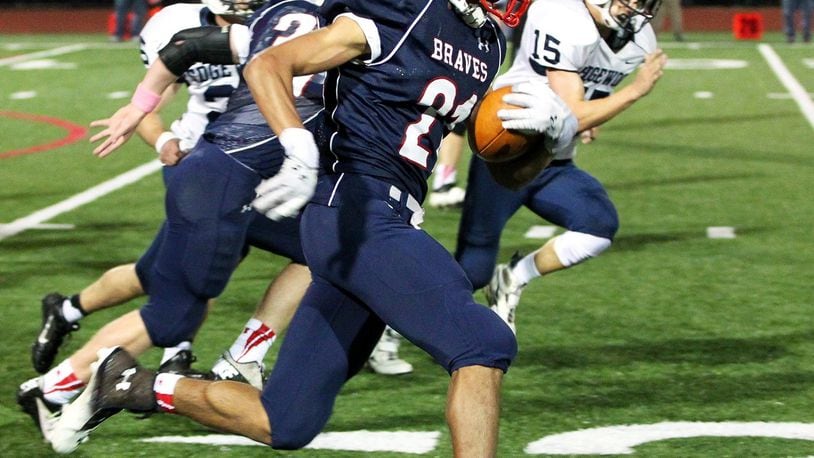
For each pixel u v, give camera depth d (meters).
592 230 14.46
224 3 12.64
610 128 33.72
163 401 9.99
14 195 24.53
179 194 11.55
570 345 15.34
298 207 8.59
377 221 9.36
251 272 18.88
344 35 9.12
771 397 13.40
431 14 9.35
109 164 27.98
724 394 13.52
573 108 13.20
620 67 14.13
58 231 21.47
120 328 11.69
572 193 14.48
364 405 13.15
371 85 9.39
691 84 42.62
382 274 9.27
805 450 11.80
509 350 9.27
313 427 9.67
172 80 11.21
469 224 14.48
